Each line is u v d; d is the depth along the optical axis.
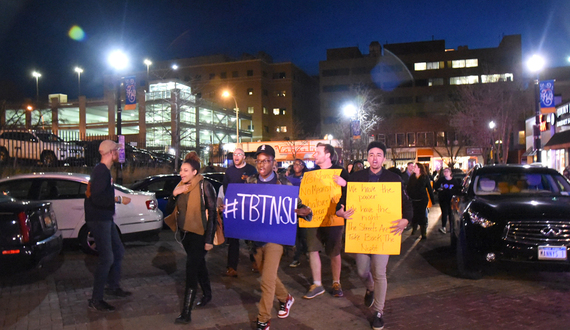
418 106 65.31
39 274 6.76
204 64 75.69
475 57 63.91
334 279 5.58
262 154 4.76
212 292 5.82
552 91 17.39
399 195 4.43
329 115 67.88
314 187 5.15
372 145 4.66
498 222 5.86
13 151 16.41
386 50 68.50
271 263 4.36
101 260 4.99
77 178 8.34
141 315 4.89
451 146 49.41
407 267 7.23
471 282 6.19
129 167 20.00
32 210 5.88
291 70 76.81
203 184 4.68
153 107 42.91
